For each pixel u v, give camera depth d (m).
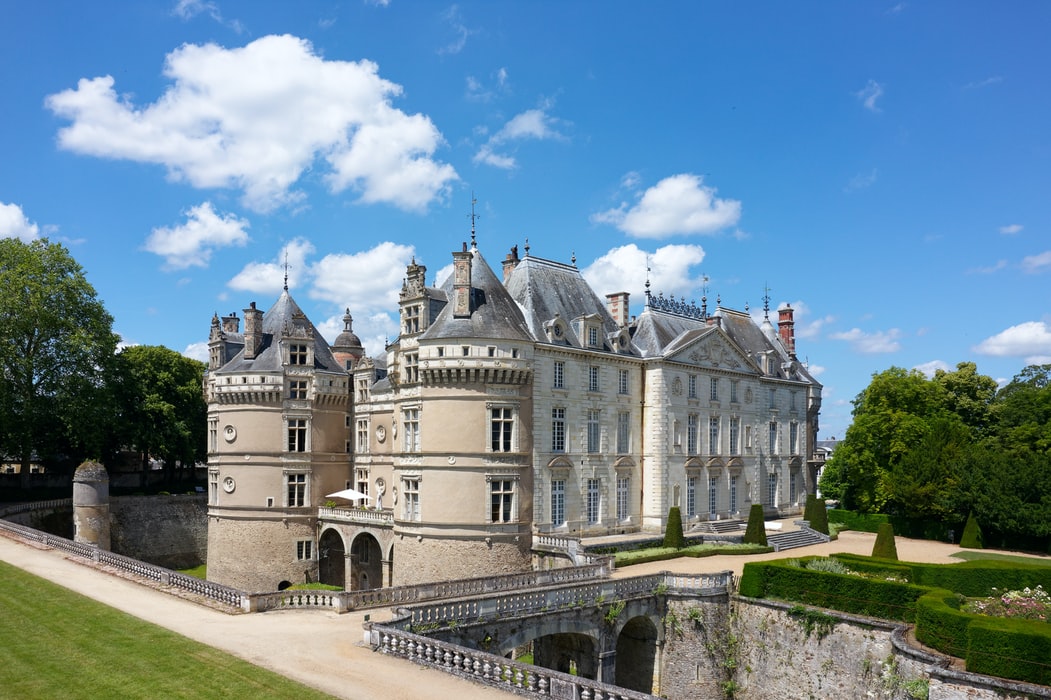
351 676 23.83
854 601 39.12
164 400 86.31
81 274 76.56
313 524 66.38
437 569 50.31
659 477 62.28
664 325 68.06
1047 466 63.62
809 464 86.38
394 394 55.72
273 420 65.31
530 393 53.53
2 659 25.23
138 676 23.58
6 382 70.31
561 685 22.27
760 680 42.09
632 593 41.59
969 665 29.86
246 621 31.30
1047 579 41.69
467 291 51.78
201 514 81.94
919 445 74.00
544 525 53.84
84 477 64.69
